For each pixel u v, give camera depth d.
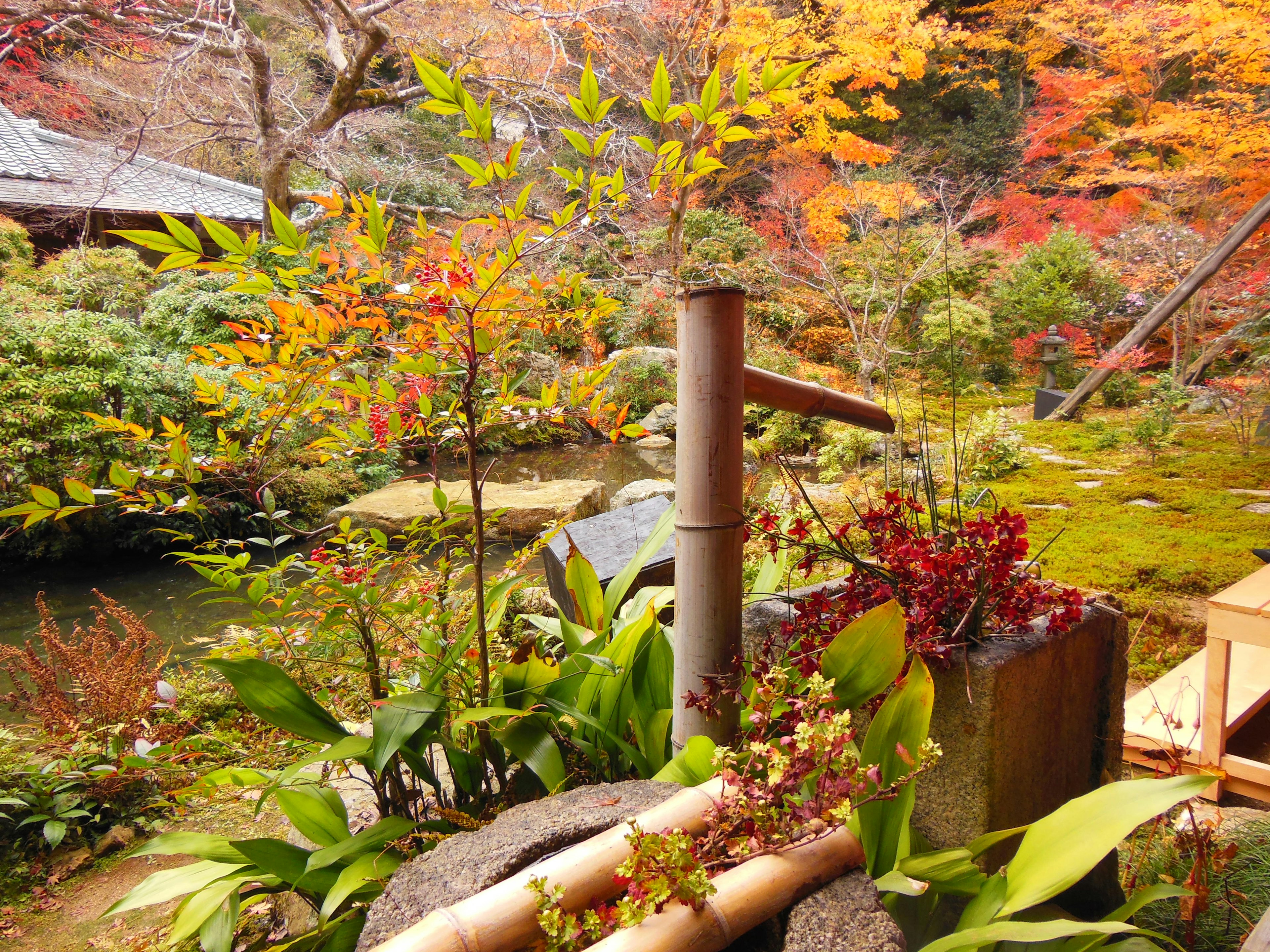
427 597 1.62
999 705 1.18
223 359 1.34
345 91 10.33
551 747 1.37
